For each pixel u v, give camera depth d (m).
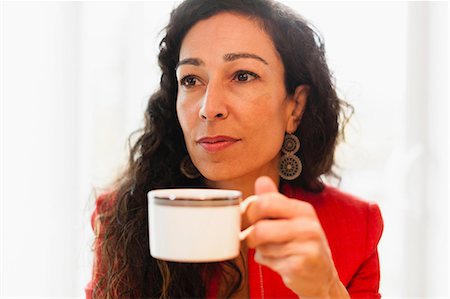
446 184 1.96
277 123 1.20
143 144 1.34
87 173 1.86
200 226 0.76
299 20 1.27
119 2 1.89
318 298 0.87
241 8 1.16
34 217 1.79
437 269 1.98
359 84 1.79
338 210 1.38
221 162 1.14
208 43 1.13
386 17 1.95
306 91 1.31
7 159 1.76
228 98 1.12
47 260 1.81
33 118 1.79
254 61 1.14
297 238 0.80
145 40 1.90
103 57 1.89
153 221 0.79
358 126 1.94
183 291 1.20
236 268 1.21
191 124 1.15
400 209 2.01
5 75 1.75
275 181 1.35
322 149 1.38
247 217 0.84
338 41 1.92
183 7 1.21
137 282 1.21
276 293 1.22
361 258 1.33
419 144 1.99
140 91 1.90
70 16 1.83
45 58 1.80
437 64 1.96
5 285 1.77
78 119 1.85
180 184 1.34
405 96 1.98
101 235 1.31
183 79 1.17
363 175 2.00
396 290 2.03
